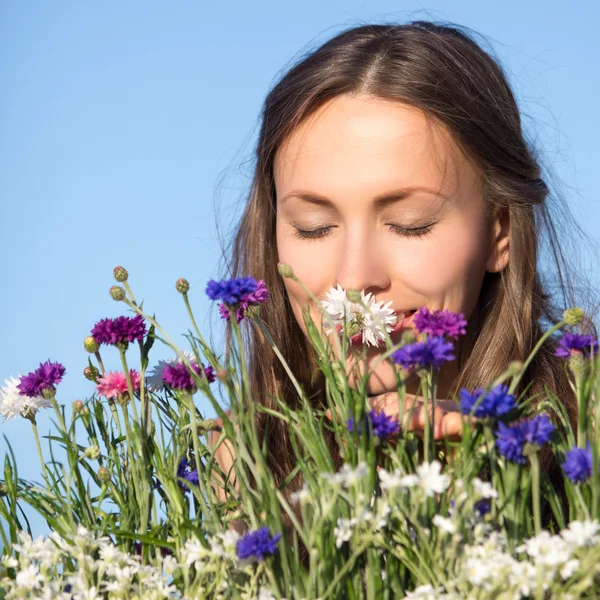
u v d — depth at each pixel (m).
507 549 1.03
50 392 1.42
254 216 2.20
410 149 1.74
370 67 1.83
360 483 1.09
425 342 1.18
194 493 1.27
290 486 1.79
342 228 1.74
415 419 1.31
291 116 1.81
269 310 2.16
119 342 1.40
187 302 1.31
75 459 1.36
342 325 1.46
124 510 1.35
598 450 1.12
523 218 1.98
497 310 1.99
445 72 1.89
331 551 1.09
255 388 2.11
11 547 1.30
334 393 1.22
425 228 1.74
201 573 1.13
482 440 1.15
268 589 1.13
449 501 1.13
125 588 1.17
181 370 1.39
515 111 2.16
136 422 1.38
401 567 1.11
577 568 0.97
